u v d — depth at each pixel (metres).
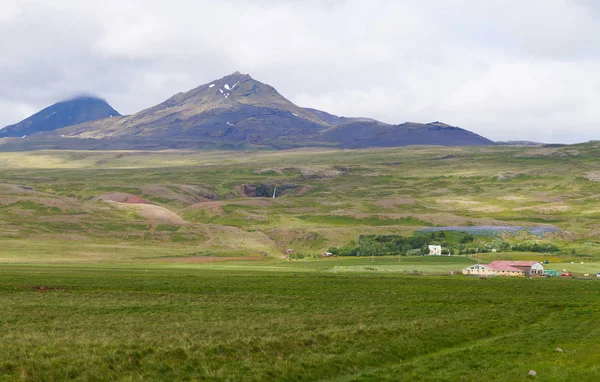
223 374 32.28
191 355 35.03
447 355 40.88
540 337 49.72
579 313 68.19
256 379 31.80
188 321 55.22
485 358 40.28
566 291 96.75
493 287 101.19
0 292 82.94
